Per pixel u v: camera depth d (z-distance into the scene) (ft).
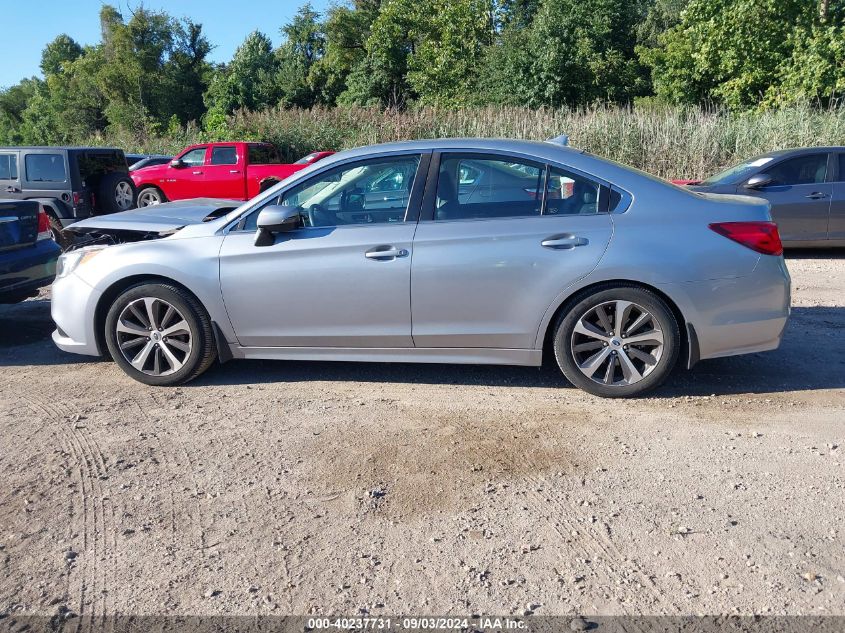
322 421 14.20
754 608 8.46
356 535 10.18
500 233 14.65
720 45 73.61
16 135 239.50
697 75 83.30
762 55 71.36
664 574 9.14
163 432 13.83
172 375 16.34
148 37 167.32
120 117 165.78
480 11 105.29
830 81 62.44
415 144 15.56
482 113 70.49
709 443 12.83
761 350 14.83
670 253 14.17
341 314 15.39
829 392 15.34
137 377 16.53
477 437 13.26
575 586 8.96
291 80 151.84
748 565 9.26
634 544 9.80
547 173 14.90
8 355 19.72
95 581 9.28
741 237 14.28
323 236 15.34
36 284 21.86
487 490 11.33
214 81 157.99
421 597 8.83
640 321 14.56
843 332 20.15
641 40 138.72
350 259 15.12
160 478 11.96
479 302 14.82
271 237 15.52
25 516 10.85
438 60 104.73
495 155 15.10
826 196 32.32
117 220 20.39
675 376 16.49
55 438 13.66
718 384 15.92
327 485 11.60
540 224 14.62
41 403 15.62
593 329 14.74
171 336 16.26
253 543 10.03
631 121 57.26
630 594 8.79
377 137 72.08
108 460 12.66
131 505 11.11
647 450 12.59
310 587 9.06
